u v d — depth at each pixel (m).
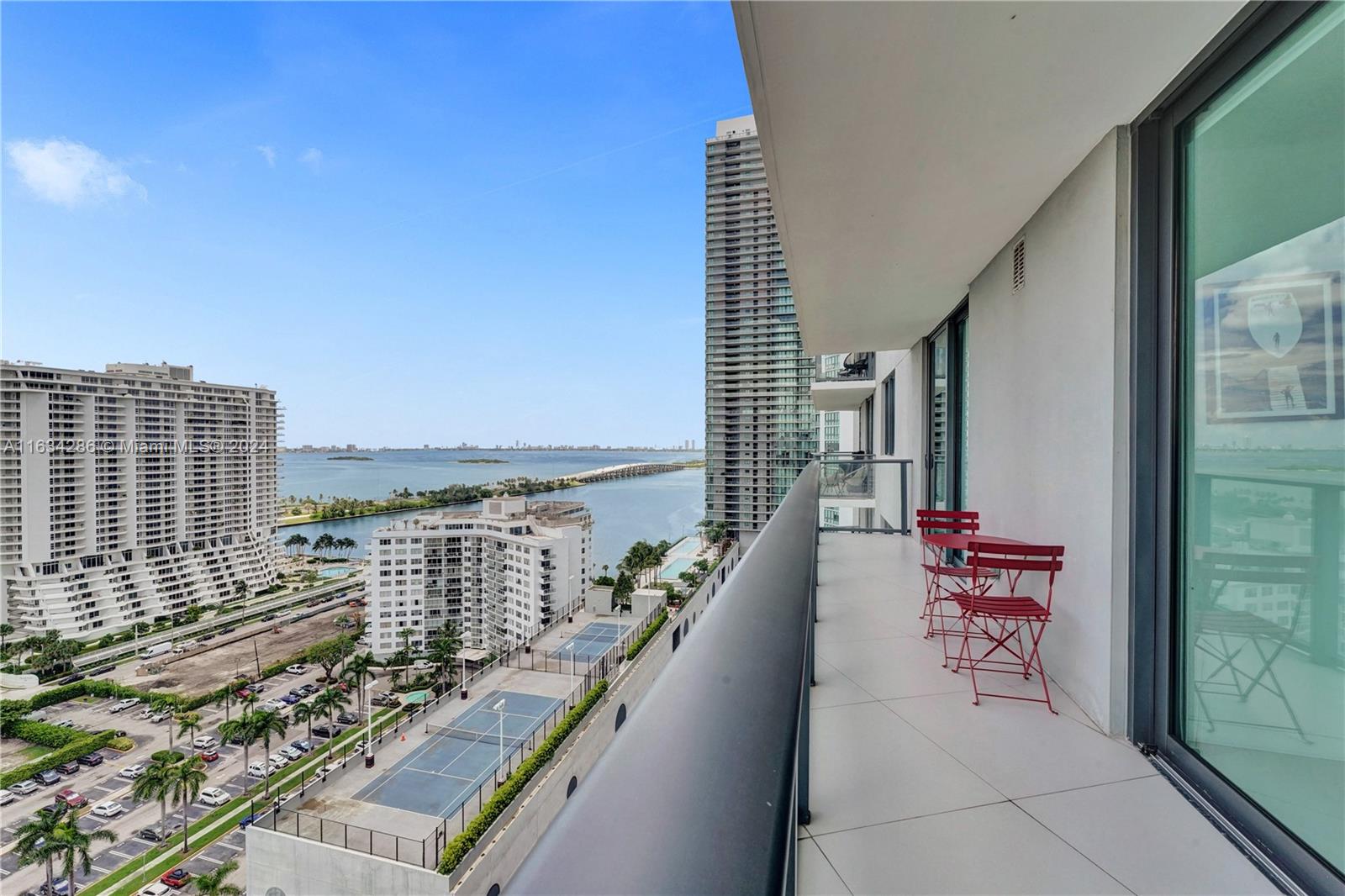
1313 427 1.60
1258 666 1.79
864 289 4.88
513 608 43.00
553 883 0.20
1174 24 1.87
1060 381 2.93
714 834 0.27
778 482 30.91
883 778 2.11
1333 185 1.53
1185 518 2.18
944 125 2.47
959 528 4.30
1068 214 2.86
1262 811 1.74
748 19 1.90
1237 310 1.91
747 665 0.52
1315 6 1.59
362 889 14.95
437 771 21.05
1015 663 3.20
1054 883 1.59
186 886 20.09
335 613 56.41
